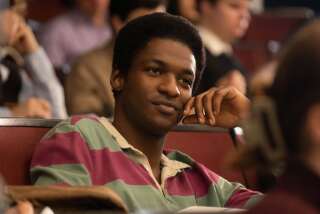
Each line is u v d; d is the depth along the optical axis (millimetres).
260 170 2463
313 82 2322
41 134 4199
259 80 2504
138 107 4047
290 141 2346
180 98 4051
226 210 3385
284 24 10141
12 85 6469
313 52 2330
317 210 2326
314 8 12570
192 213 3066
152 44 4051
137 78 4051
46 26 9023
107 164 3943
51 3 9406
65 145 3910
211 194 4266
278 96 2354
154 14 4129
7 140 4117
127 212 3426
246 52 9906
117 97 4137
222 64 7352
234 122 4250
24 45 6949
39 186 3502
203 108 4215
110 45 6965
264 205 2377
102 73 6906
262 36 10039
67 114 7117
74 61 7250
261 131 2363
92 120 4094
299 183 2350
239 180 4668
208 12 8008
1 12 6633
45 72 7031
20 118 4176
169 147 4676
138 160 4047
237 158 2400
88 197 3385
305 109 2324
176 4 7883
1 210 2977
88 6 9055
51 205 3393
